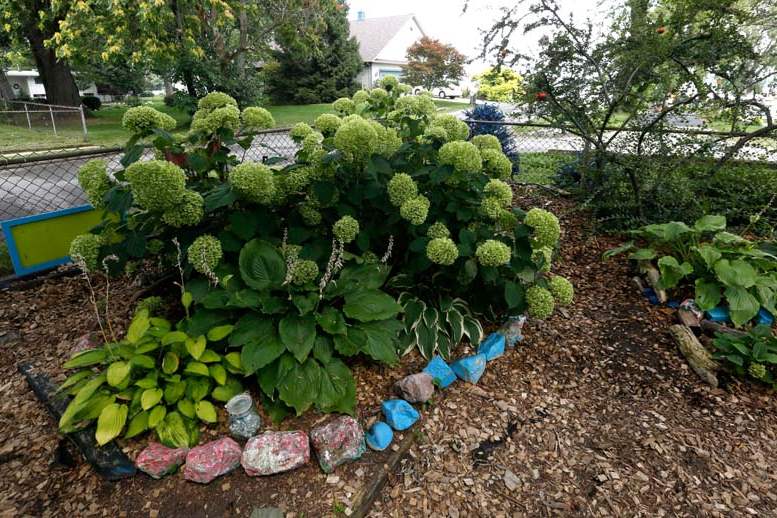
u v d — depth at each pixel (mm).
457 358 2441
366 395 2127
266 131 3430
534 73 4188
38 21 11234
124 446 1736
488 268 2240
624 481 1877
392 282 2541
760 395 2406
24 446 1815
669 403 2338
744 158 4023
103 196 2059
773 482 1912
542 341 2748
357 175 2295
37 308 2752
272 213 2268
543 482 1851
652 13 3854
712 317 2865
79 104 15000
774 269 3049
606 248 3986
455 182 2314
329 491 1682
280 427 1858
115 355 1827
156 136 2105
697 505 1793
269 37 14242
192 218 1935
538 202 4988
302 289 2012
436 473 1840
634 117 3945
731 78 3656
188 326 1938
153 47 9312
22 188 5422
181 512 1583
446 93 27078
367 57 25234
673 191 3914
